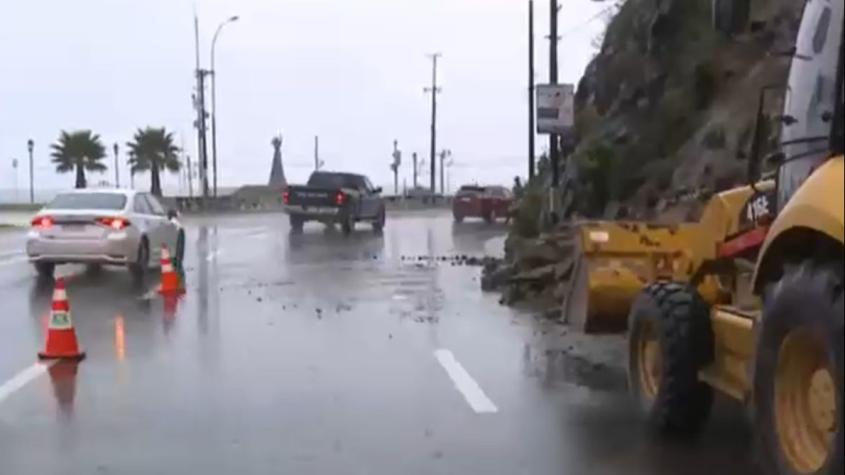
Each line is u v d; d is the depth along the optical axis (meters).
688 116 22.16
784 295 5.46
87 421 8.23
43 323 13.79
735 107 19.94
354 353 11.55
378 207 40.66
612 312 11.35
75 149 92.00
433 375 10.25
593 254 11.52
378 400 9.06
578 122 27.94
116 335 12.78
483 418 8.40
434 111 99.00
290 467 6.96
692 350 7.46
